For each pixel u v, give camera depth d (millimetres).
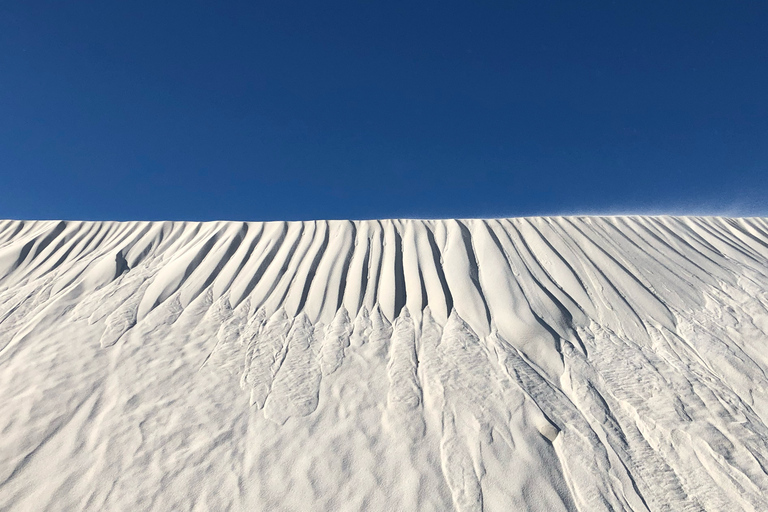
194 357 5629
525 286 6480
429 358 5387
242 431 4551
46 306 6691
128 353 5703
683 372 5039
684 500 3740
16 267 7852
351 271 7184
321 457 4227
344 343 5766
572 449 4180
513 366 5184
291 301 6680
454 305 6305
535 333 5613
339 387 5059
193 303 6754
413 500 3785
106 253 8109
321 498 3844
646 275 6680
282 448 4344
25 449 4344
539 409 4602
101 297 6895
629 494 3793
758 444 4129
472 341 5613
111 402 4926
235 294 6922
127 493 3938
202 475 4098
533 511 3660
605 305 6156
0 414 4734
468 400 4742
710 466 3979
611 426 4426
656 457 4105
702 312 5992
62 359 5578
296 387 5086
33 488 3975
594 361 5277
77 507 3818
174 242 8500
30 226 9328
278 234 8320
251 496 3887
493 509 3686
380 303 6508
